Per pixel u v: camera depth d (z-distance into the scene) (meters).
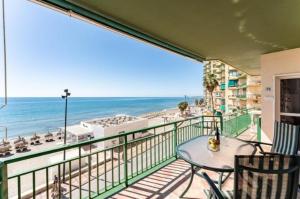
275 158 1.32
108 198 2.58
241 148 2.40
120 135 2.89
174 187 2.86
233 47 3.84
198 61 4.84
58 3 1.94
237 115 7.68
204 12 2.26
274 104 4.11
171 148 4.09
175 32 2.97
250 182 1.37
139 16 2.38
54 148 2.02
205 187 2.84
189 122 4.96
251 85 30.50
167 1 2.00
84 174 7.62
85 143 2.40
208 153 2.22
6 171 1.58
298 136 2.43
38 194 6.20
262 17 2.39
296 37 3.18
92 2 2.02
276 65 4.11
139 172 3.37
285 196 1.38
